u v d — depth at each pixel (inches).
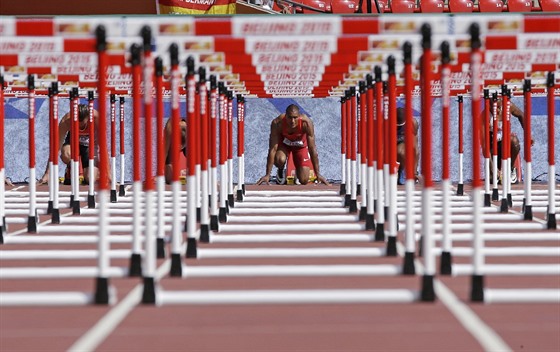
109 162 2069.4
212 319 602.5
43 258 914.1
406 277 785.6
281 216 1418.6
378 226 1080.2
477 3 2524.6
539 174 2434.8
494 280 768.3
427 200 669.9
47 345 522.0
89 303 658.2
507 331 553.0
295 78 1178.0
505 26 697.0
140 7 2098.9
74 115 1491.1
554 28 700.0
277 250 913.5
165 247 1003.9
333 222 1358.3
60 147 2257.6
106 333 554.3
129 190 2118.6
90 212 1550.2
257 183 2226.9
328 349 506.0
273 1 2320.4
